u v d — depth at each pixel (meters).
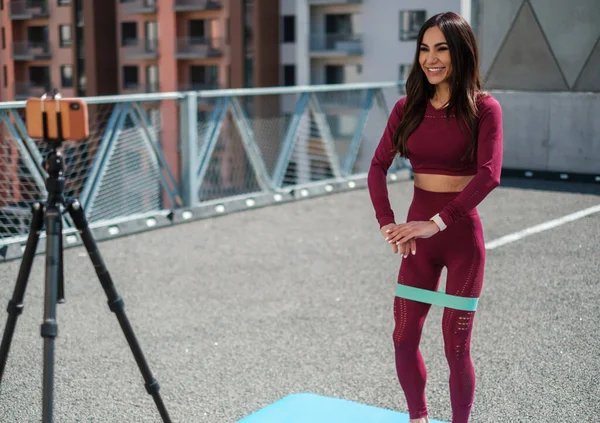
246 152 8.55
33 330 4.87
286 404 3.65
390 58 57.34
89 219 7.12
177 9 63.56
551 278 5.82
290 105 8.97
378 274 6.07
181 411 3.71
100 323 4.99
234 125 8.40
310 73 60.34
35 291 5.66
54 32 66.75
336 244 7.02
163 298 5.50
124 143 7.37
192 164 7.93
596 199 8.79
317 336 4.71
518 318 4.95
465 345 3.05
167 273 6.13
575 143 10.16
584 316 4.97
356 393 3.87
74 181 6.95
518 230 7.36
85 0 65.06
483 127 2.90
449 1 54.53
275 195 8.85
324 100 9.41
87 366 4.28
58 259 2.66
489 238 7.08
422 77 2.97
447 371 4.13
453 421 3.10
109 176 7.23
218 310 5.23
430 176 3.01
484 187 2.86
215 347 4.55
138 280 5.95
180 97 7.82
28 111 2.62
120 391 3.95
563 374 4.04
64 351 4.51
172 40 64.12
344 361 4.30
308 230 7.59
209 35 63.53
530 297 5.38
